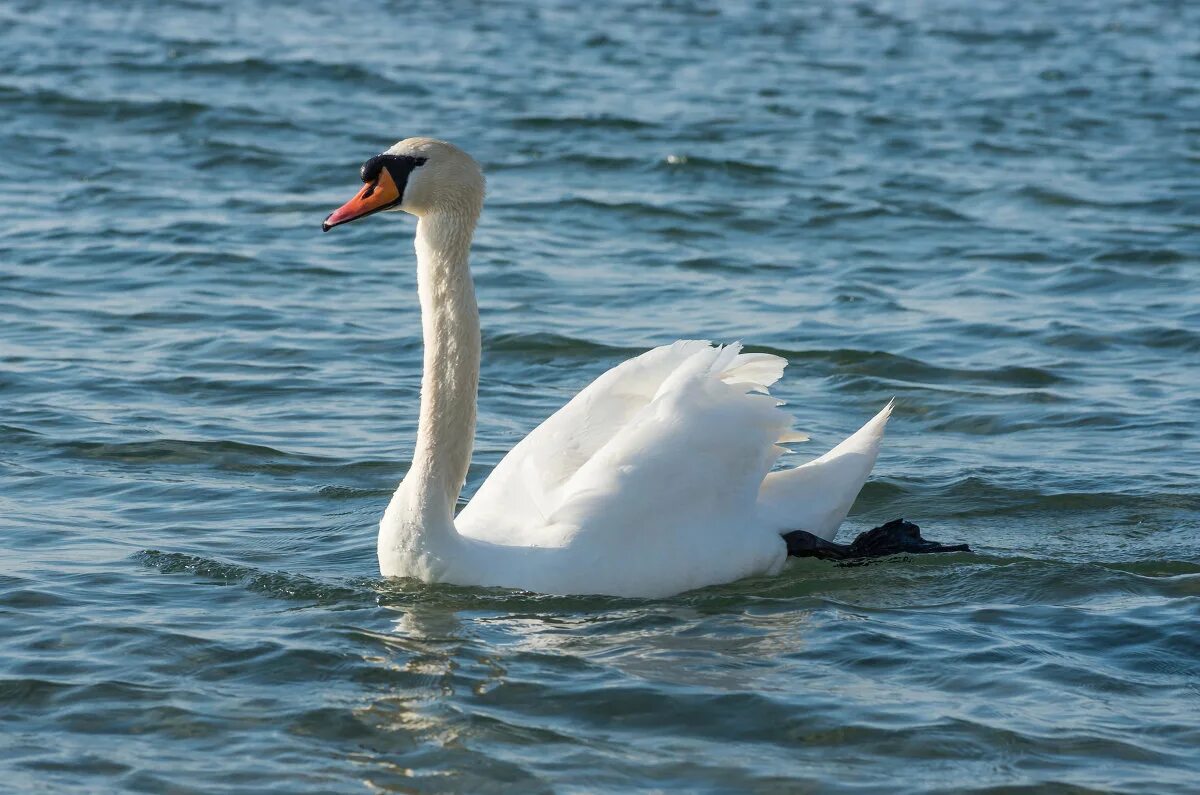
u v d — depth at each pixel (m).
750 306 20.77
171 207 25.55
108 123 31.69
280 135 31.41
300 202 26.33
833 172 29.47
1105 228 25.25
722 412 11.84
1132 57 44.81
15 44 40.69
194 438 14.99
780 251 24.11
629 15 52.22
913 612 11.05
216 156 29.27
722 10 54.38
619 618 10.82
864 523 13.45
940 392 17.09
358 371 17.53
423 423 11.25
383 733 8.95
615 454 11.56
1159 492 13.80
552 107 34.78
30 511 12.95
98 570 11.57
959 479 14.31
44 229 23.84
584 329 19.39
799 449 15.39
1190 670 9.95
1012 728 9.04
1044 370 17.78
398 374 17.47
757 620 10.84
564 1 55.53
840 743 8.87
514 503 11.78
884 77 40.53
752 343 18.89
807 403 16.94
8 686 9.46
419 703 9.34
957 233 25.14
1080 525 13.13
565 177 28.77
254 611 10.85
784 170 29.45
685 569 11.45
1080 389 17.17
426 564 11.27
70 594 11.03
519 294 21.05
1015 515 13.48
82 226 24.11
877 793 8.29
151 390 16.59
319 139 31.09
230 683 9.62
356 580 11.52
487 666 9.89
